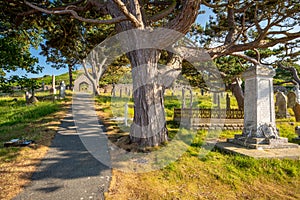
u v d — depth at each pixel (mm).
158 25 7957
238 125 8008
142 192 2883
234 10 7852
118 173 3520
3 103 13352
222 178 3365
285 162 4062
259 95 5602
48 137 5680
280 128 7801
